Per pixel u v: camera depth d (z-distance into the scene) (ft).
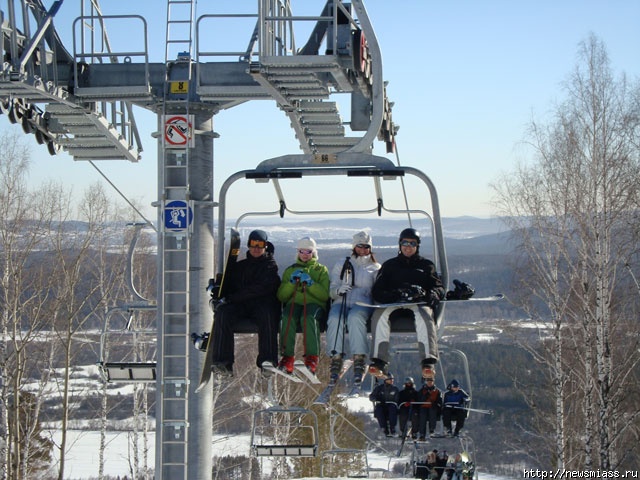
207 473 33.86
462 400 37.60
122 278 88.33
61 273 84.02
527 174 72.23
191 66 33.42
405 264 25.50
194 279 33.65
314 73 30.22
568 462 68.13
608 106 68.23
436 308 26.23
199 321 33.65
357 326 25.31
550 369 70.33
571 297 71.77
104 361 34.47
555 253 70.90
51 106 34.47
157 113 34.42
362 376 25.26
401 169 26.32
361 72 31.04
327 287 26.04
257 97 33.04
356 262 25.98
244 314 26.61
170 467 33.14
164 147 32.99
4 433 75.56
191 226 32.99
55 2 31.40
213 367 25.77
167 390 33.24
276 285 26.11
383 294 24.91
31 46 30.17
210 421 34.24
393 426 38.09
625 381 68.90
